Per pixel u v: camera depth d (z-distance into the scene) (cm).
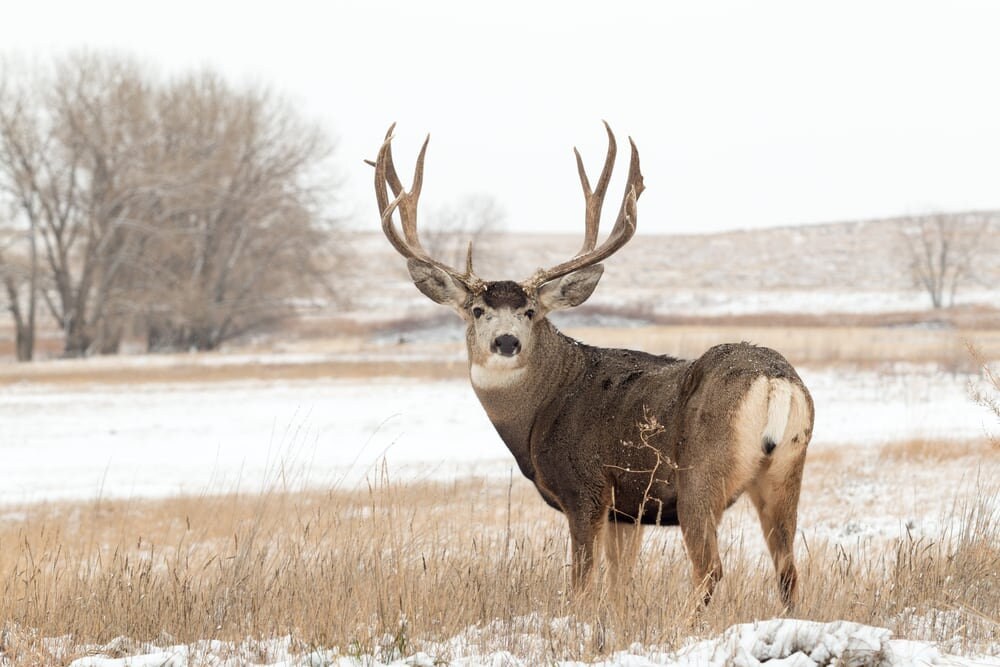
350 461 6775
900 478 5353
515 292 2892
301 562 2723
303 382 11856
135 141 19975
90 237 19550
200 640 2355
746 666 1914
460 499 4441
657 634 2189
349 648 2183
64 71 19638
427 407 9512
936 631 2202
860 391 10169
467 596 2458
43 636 2392
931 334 18762
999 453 5744
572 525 2744
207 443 7694
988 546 2609
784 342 16500
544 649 2103
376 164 3153
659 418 2552
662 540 3578
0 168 19225
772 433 2319
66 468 6781
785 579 2355
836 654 1903
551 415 2808
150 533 4334
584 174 3188
